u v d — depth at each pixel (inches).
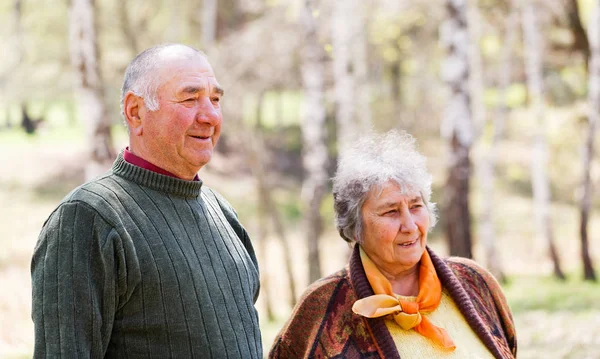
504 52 624.1
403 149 109.4
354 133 426.6
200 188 100.0
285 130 969.5
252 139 512.7
